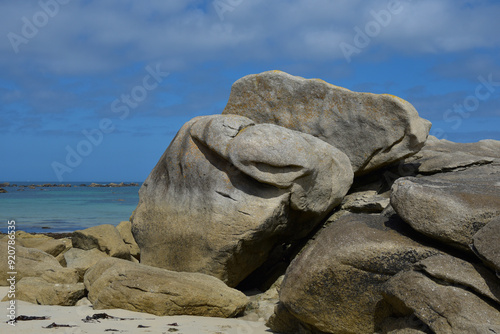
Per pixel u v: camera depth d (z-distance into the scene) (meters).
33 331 7.02
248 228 9.89
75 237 13.16
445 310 6.05
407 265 6.66
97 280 9.28
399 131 11.26
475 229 6.37
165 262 10.68
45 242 13.70
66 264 12.57
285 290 7.33
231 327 7.96
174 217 10.71
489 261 5.91
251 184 10.21
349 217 7.78
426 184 7.16
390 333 6.54
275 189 10.09
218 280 9.30
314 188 10.49
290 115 12.13
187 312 8.53
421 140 11.33
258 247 10.53
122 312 8.42
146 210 11.30
